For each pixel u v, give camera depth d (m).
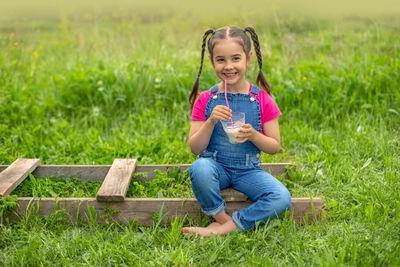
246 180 2.53
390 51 5.14
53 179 3.07
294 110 4.38
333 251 2.11
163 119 4.48
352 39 5.91
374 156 3.41
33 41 6.62
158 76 4.87
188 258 2.14
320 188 2.96
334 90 4.55
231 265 2.07
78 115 4.62
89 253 2.22
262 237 2.27
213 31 2.73
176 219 2.41
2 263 2.12
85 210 2.55
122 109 4.69
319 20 6.87
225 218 2.43
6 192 2.55
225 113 2.36
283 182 3.01
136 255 2.16
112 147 3.71
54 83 5.07
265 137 2.48
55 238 2.31
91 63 5.63
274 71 4.85
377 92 4.39
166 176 3.05
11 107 4.51
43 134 4.21
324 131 4.05
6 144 3.86
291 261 2.12
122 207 2.54
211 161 2.50
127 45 5.91
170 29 6.84
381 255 2.06
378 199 2.63
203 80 4.80
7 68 5.14
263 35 5.63
